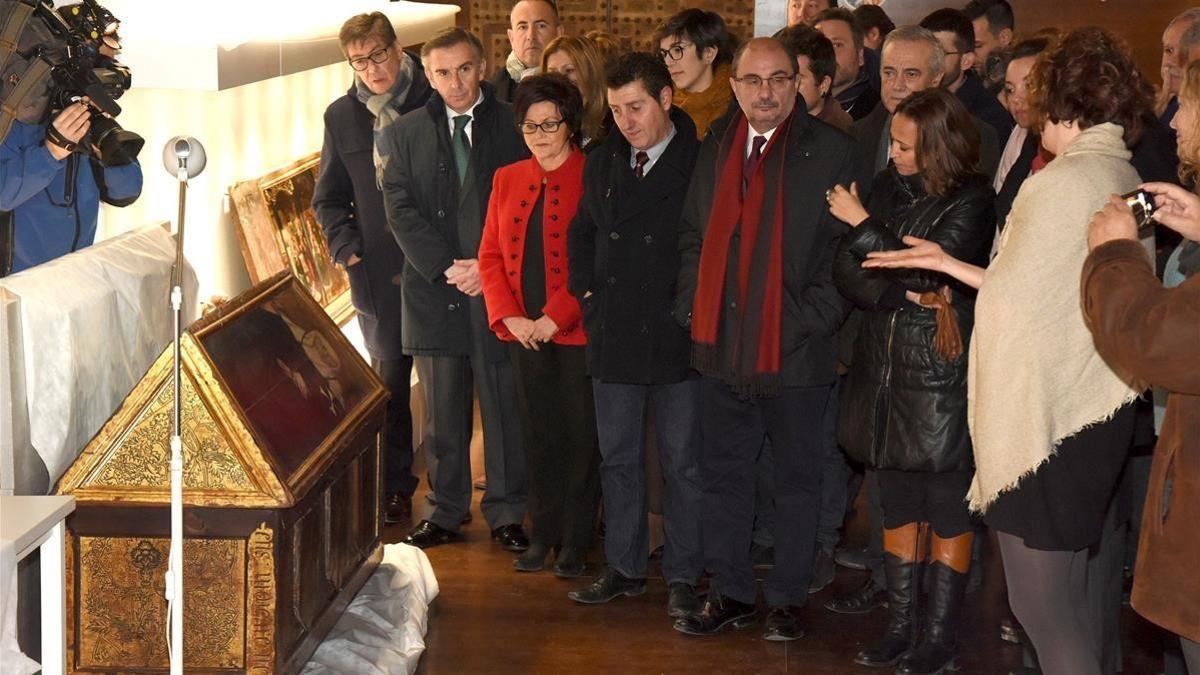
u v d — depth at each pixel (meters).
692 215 4.39
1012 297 3.19
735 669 4.24
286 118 6.17
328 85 6.75
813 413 4.33
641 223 4.46
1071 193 3.16
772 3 9.63
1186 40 4.64
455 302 5.18
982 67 6.59
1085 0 8.78
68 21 3.84
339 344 4.42
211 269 5.26
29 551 2.98
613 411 4.64
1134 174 3.22
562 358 4.84
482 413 5.27
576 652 4.35
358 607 4.25
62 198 4.04
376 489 4.45
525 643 4.41
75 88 3.77
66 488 3.50
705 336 4.27
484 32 9.78
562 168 4.80
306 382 4.04
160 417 3.47
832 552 4.95
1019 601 3.33
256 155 5.80
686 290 4.39
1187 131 2.76
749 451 4.45
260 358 3.85
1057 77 3.23
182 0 4.95
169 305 4.32
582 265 4.63
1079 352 3.17
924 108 3.88
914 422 3.95
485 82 5.20
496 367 5.21
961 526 4.09
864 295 3.95
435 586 4.69
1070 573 3.35
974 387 3.34
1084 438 3.20
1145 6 8.73
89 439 3.66
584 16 9.84
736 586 4.54
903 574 4.23
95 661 3.56
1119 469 3.26
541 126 4.71
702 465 4.61
